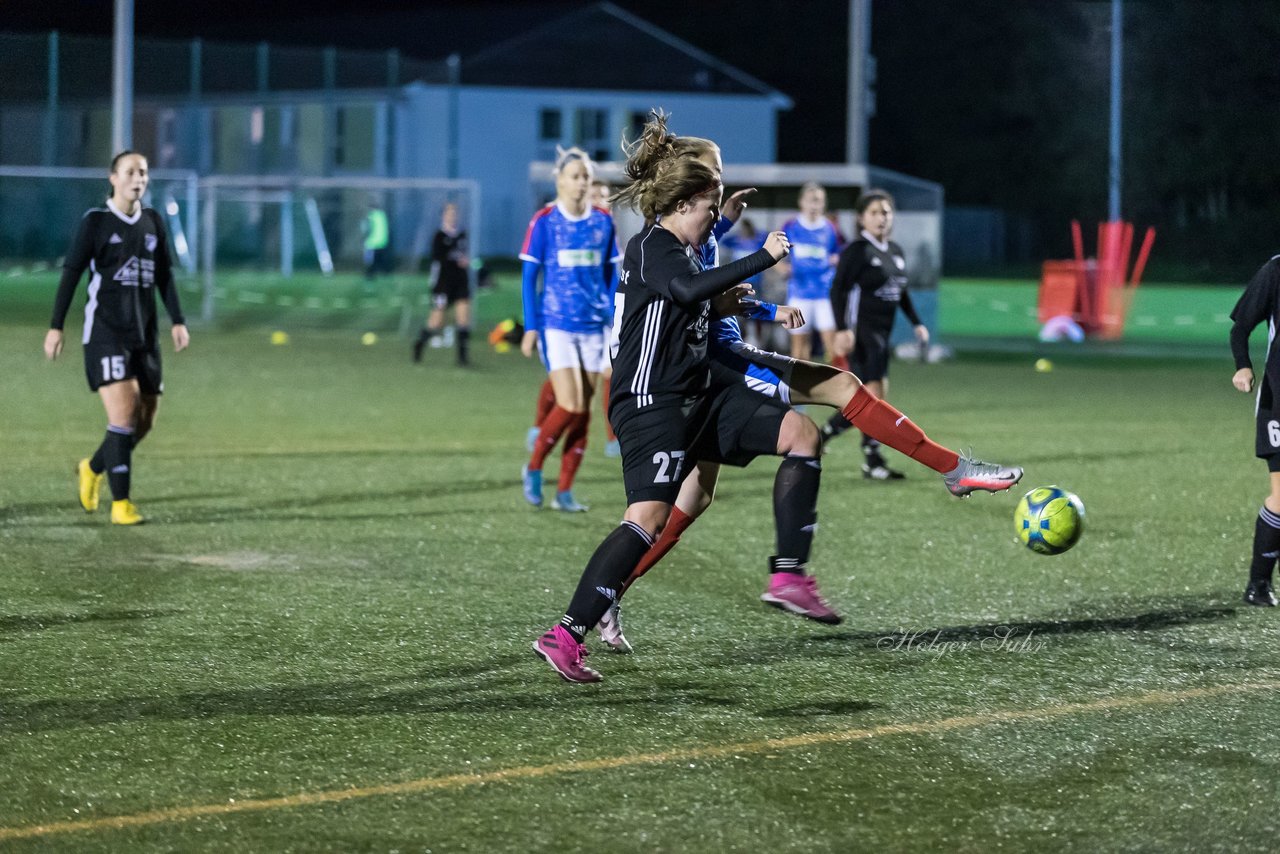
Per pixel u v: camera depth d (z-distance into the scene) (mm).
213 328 72125
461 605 19484
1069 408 45156
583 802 12344
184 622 18344
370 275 91750
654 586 20812
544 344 26750
